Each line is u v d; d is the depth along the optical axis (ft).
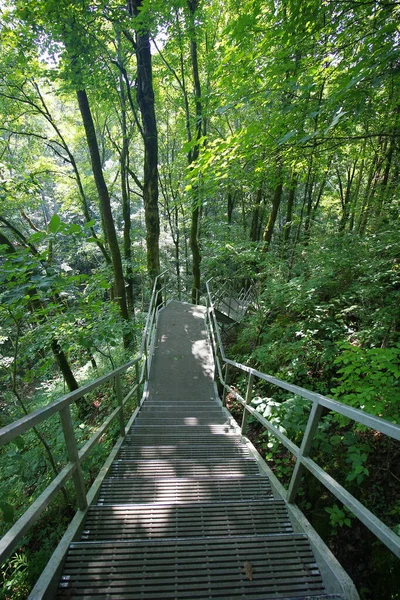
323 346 15.02
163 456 10.53
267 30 8.66
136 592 4.91
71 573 5.16
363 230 26.53
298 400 10.80
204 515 6.71
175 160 49.85
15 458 6.72
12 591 8.63
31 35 20.54
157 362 21.35
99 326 16.10
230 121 44.39
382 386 8.60
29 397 31.12
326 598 4.50
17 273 8.81
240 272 33.63
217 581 5.13
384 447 10.55
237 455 10.66
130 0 22.70
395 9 7.30
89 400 24.48
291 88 8.76
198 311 30.60
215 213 60.39
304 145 9.68
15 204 30.30
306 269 20.76
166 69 34.35
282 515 6.79
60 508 11.35
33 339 15.28
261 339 21.25
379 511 9.22
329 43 9.31
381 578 8.16
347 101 7.07
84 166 49.60
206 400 17.78
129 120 38.34
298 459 6.59
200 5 24.00
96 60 23.30
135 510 6.73
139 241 59.00
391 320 12.00
